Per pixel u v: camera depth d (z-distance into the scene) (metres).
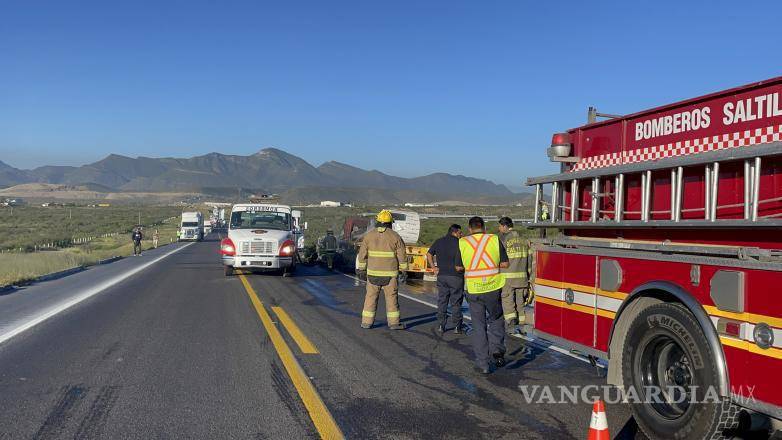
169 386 7.14
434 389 7.11
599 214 6.41
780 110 4.81
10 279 19.00
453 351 9.18
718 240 5.11
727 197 5.04
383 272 10.91
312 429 5.73
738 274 4.53
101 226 90.19
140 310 13.20
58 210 151.25
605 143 6.76
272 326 11.18
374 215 25.31
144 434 5.56
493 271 7.93
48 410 6.23
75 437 5.47
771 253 4.46
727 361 4.62
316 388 7.09
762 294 4.37
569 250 6.55
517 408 6.41
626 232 6.12
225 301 14.73
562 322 6.64
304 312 13.00
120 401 6.55
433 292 17.14
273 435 5.56
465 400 6.68
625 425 5.90
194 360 8.44
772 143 4.41
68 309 13.41
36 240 51.97
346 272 23.78
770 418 4.74
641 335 5.44
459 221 56.03
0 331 10.67
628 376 5.58
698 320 4.80
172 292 16.59
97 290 17.23
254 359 8.52
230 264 20.94
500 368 8.16
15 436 5.49
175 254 37.06
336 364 8.28
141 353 8.88
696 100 5.57
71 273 23.78
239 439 5.46
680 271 5.09
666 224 5.44
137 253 36.75
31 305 14.18
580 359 8.70
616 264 5.83
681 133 5.75
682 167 5.38
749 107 5.07
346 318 12.27
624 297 5.73
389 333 10.63
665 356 5.42
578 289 6.39
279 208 22.80
